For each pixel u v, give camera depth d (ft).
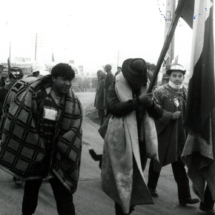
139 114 13.33
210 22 13.38
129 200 12.73
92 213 15.88
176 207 17.15
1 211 15.62
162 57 12.26
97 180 20.81
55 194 12.19
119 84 13.16
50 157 11.82
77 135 12.06
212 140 15.60
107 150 13.19
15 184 19.25
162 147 17.38
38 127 11.72
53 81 11.85
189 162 16.11
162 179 21.75
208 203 16.24
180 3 11.69
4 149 11.73
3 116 13.71
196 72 13.57
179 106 17.76
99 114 45.19
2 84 34.40
